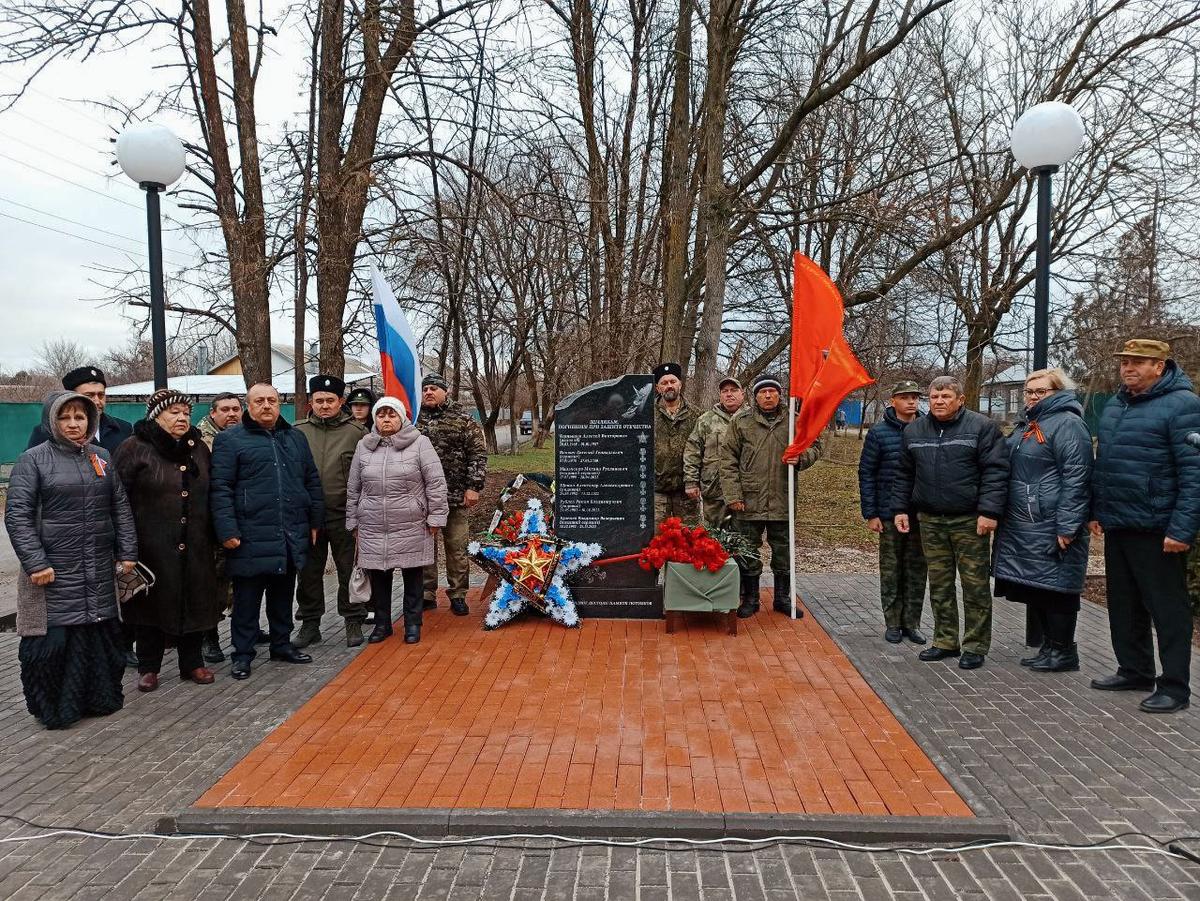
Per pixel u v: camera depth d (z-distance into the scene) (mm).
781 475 6664
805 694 4914
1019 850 3266
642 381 6609
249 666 5461
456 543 6844
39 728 4598
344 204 9266
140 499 5082
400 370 6848
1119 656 5062
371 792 3688
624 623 6527
